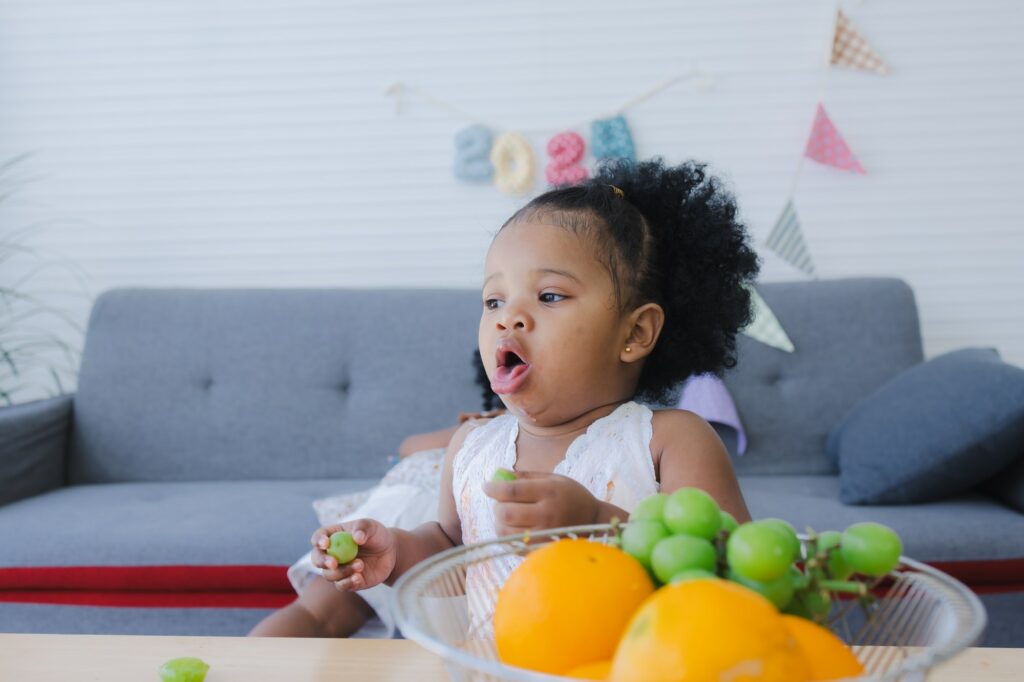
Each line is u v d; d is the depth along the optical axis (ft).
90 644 2.52
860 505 6.32
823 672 1.42
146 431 7.85
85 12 9.32
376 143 9.25
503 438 3.22
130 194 9.37
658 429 3.06
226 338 8.04
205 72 9.31
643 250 3.15
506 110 9.16
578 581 1.58
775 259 8.93
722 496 2.94
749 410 7.77
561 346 2.88
